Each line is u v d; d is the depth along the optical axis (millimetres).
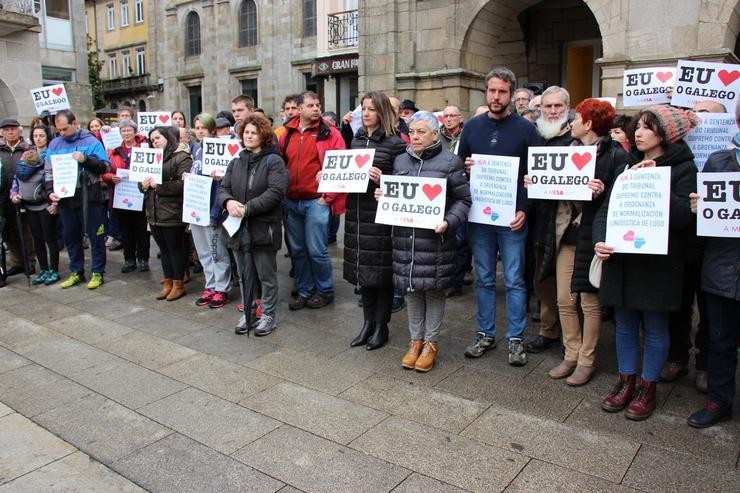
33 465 3305
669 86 5809
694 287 3988
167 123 8797
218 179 5828
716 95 5117
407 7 11805
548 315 4793
